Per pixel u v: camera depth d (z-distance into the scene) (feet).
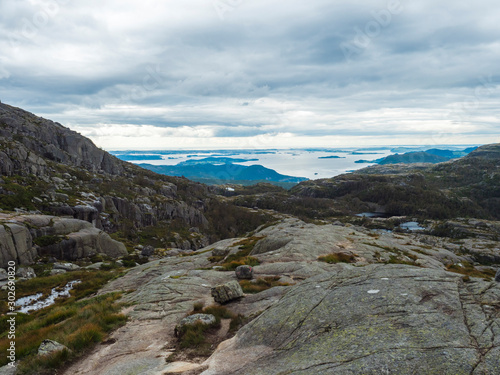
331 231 150.30
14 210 259.80
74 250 194.59
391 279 41.22
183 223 532.73
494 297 31.55
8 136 466.70
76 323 56.49
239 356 33.76
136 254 224.74
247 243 149.79
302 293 43.98
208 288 74.08
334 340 30.07
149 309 61.57
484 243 580.30
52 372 38.50
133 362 38.17
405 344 26.17
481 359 22.21
